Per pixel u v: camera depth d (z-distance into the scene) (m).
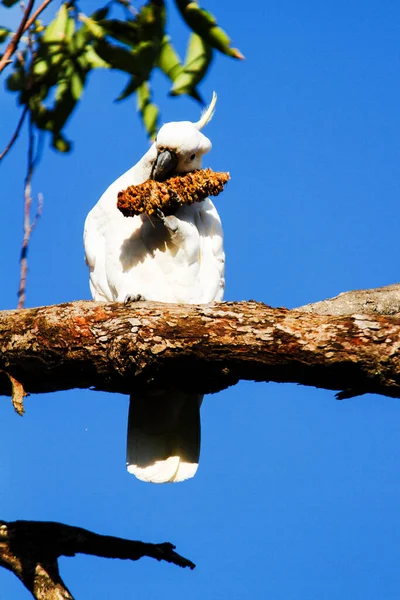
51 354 8.99
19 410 9.21
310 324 7.89
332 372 7.72
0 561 9.75
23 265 9.92
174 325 8.30
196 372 8.34
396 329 7.56
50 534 9.78
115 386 9.14
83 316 8.88
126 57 10.39
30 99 10.62
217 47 10.23
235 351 8.04
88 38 10.45
